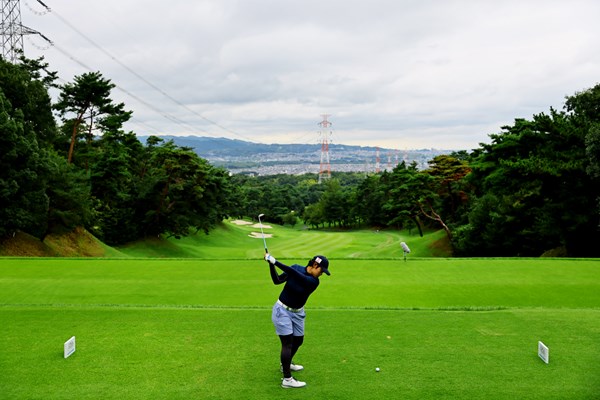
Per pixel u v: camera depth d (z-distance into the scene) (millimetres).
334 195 123688
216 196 72500
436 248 54250
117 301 15703
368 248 71188
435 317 11352
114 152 58531
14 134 34906
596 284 17125
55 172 39844
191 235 76750
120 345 9422
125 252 55500
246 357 8734
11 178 35344
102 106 62281
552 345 9289
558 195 35625
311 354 8875
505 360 8500
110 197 58750
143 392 7246
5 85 45375
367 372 7984
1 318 11359
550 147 36094
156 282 18156
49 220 40719
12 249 37125
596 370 8000
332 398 6992
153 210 60625
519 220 39969
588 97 38812
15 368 8219
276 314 7508
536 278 18047
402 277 18500
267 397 7051
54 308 12266
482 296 15977
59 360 8602
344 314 11672
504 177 40062
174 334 10133
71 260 22266
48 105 51094
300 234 101875
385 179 112438
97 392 7250
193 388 7387
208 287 17484
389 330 10336
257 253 63500
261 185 172750
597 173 30422
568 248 36156
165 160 58625
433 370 8055
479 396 7035
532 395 7055
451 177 59250
